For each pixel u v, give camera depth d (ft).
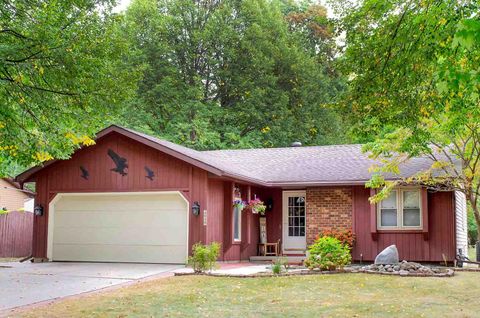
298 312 28.45
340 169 62.03
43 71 33.40
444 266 54.44
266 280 40.06
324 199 60.75
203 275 43.29
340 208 59.93
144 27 110.52
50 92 34.47
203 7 117.70
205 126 101.96
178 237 55.06
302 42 120.26
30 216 76.89
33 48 31.99
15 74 33.14
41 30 31.86
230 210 57.47
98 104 36.01
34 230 59.67
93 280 41.83
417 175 51.44
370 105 29.50
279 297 32.96
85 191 58.13
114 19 36.96
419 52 25.38
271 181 61.31
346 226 59.36
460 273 43.62
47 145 37.78
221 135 108.99
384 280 39.24
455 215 56.24
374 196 52.19
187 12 114.42
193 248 48.06
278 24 113.91
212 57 111.65
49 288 37.65
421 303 30.50
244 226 60.80
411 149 37.45
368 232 58.39
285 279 40.50
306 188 61.93
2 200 101.40
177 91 108.27
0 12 33.01
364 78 28.40
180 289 36.22
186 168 54.54
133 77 37.70
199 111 105.70
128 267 51.57
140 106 105.40
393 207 57.72
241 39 109.29
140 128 101.30
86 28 34.53
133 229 56.95
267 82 108.27
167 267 51.34
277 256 62.08
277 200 65.21
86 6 35.37
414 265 44.83
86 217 58.80
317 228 60.49
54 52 32.42
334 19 28.96
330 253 44.55
